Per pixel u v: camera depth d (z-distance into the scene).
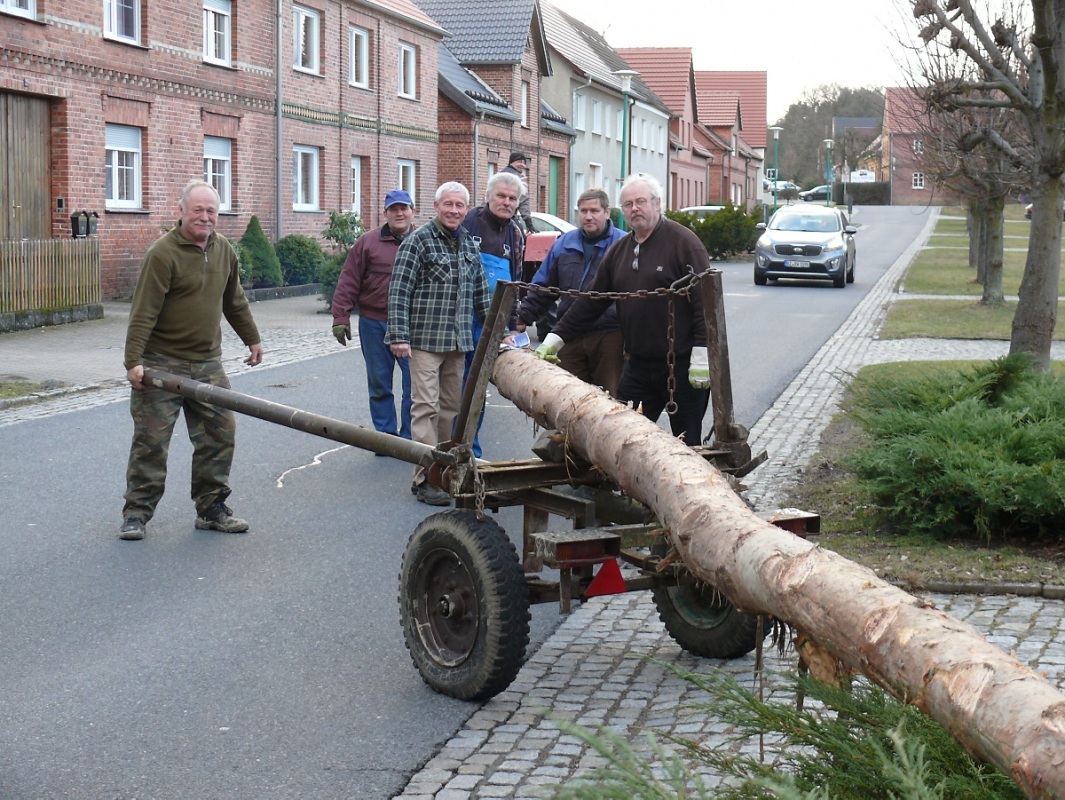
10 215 21.05
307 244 28.41
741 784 3.09
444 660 5.25
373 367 10.20
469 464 5.16
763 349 18.23
